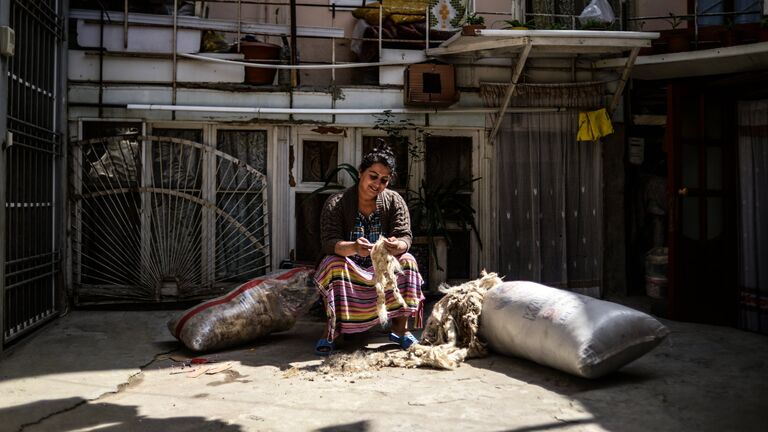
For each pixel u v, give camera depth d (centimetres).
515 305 377
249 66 563
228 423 279
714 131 523
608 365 331
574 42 522
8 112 409
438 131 600
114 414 293
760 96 504
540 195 609
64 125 533
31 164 461
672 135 517
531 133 607
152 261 558
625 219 634
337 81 673
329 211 414
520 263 606
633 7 689
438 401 308
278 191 579
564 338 335
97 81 552
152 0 599
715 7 643
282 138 580
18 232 432
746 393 320
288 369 373
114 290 552
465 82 600
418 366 377
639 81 632
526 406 300
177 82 564
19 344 424
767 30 517
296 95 580
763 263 483
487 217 604
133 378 356
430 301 584
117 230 560
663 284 545
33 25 457
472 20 570
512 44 520
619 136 631
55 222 509
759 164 493
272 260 579
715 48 543
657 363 382
